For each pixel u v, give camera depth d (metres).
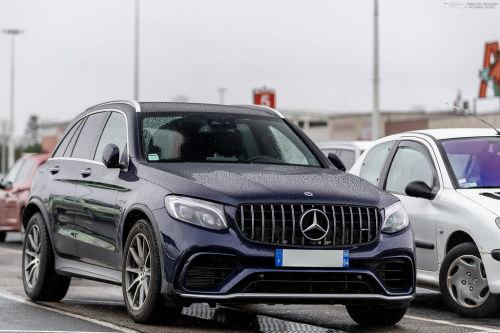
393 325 14.28
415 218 17.02
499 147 17.27
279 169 14.13
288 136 15.60
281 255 12.57
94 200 14.87
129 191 13.82
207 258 12.53
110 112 15.91
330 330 13.73
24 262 17.17
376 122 67.50
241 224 12.60
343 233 12.91
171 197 12.90
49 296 16.67
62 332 12.84
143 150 14.36
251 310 16.14
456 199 16.27
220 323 14.16
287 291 12.69
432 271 16.66
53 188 16.48
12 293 17.69
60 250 16.16
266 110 16.42
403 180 17.88
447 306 17.34
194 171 13.48
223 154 14.57
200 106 15.74
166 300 12.76
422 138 17.81
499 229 15.32
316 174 14.01
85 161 15.84
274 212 12.67
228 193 12.73
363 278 12.98
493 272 15.27
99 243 14.71
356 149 27.47
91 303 16.59
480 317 15.63
